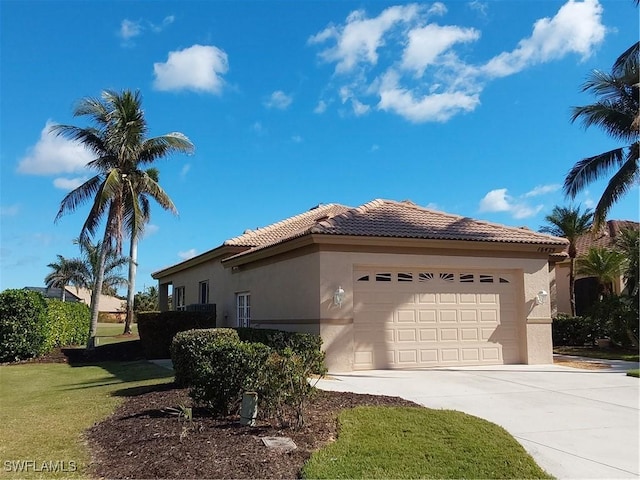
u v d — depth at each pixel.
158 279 31.45
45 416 9.08
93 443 7.25
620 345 22.02
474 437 7.02
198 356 9.41
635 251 22.98
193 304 22.98
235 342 8.52
